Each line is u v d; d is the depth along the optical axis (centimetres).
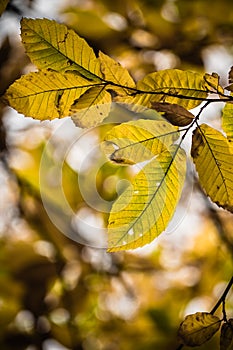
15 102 93
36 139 200
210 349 181
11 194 205
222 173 97
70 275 208
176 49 198
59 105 94
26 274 200
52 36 93
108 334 211
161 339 209
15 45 178
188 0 198
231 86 97
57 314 203
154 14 197
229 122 98
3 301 198
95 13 189
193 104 98
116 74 95
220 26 201
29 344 197
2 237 203
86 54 94
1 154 200
